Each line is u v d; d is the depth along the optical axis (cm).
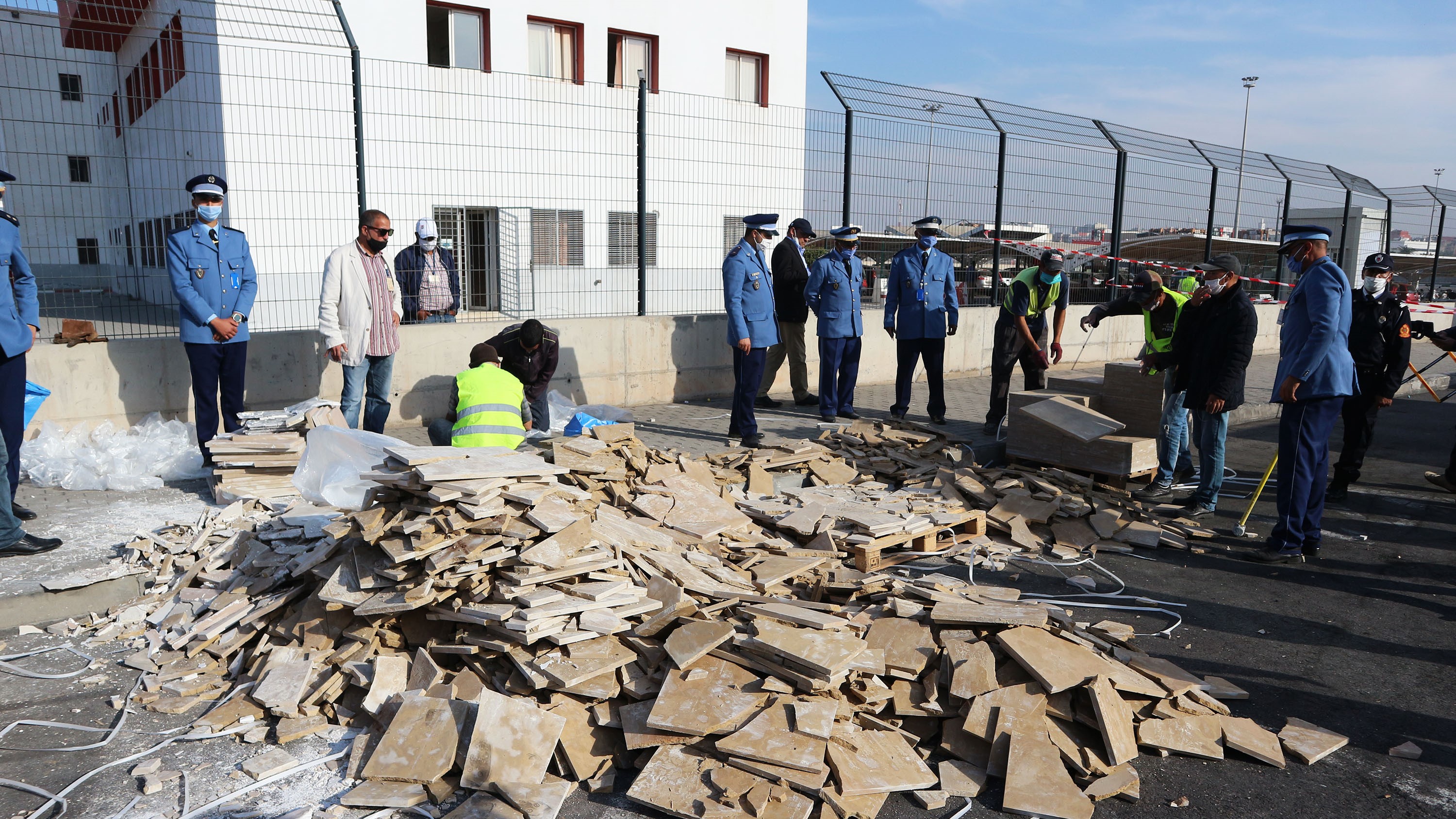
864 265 1084
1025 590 487
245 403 713
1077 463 669
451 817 269
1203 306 618
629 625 344
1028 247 1188
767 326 711
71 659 382
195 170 835
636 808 284
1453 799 301
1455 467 725
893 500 588
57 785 291
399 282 820
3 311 486
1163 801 296
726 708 309
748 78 2153
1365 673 398
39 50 680
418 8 1617
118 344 661
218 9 957
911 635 368
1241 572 531
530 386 680
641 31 1930
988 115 1094
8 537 450
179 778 295
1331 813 292
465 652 338
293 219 878
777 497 594
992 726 319
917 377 1140
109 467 592
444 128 1196
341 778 296
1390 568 541
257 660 368
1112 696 332
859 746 304
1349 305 521
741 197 1145
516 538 358
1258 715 358
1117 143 1217
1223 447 624
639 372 917
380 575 360
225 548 458
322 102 847
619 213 1332
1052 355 830
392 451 392
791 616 357
